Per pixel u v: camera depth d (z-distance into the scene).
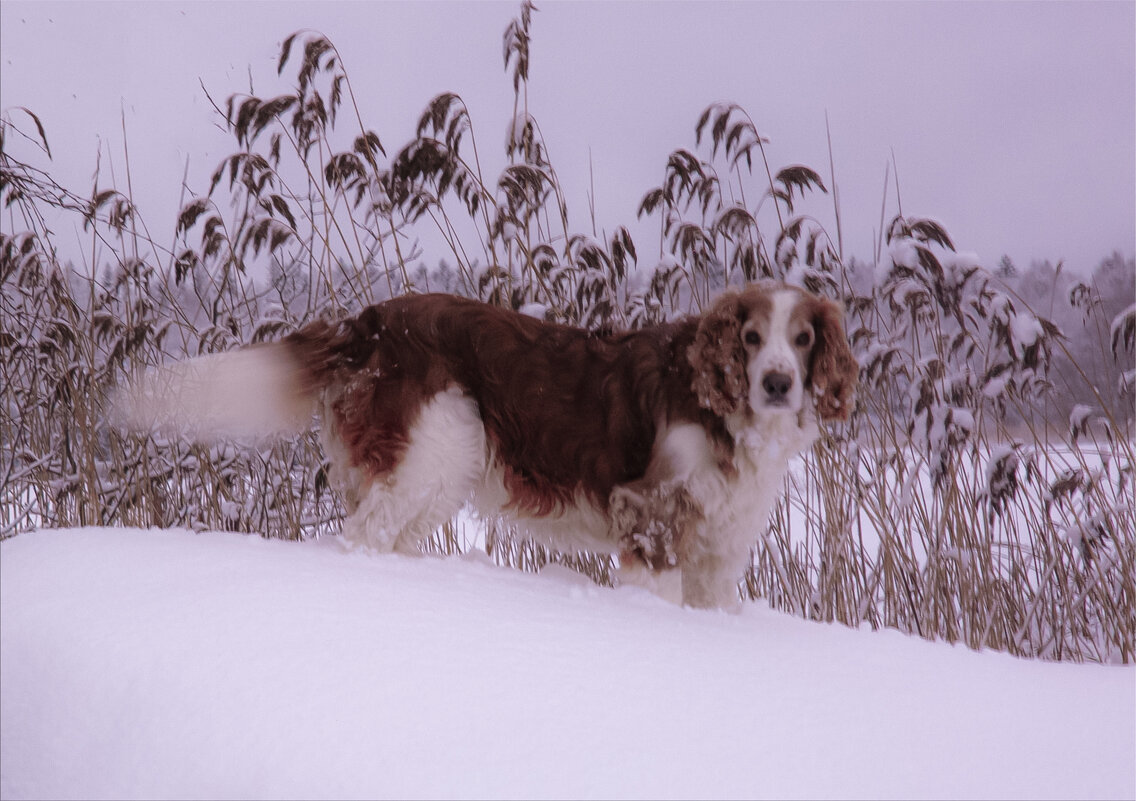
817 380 3.38
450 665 2.25
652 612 3.00
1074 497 5.29
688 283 4.61
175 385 4.08
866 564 4.70
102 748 2.21
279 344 3.61
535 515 3.62
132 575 2.81
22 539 3.26
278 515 4.62
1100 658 4.64
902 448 4.61
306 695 2.09
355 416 3.45
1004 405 4.72
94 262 4.64
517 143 4.76
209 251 4.61
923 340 4.79
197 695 2.16
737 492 3.42
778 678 2.50
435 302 3.54
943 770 2.13
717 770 1.96
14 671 2.49
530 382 3.50
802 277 4.36
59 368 4.68
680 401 3.39
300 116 4.61
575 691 2.21
